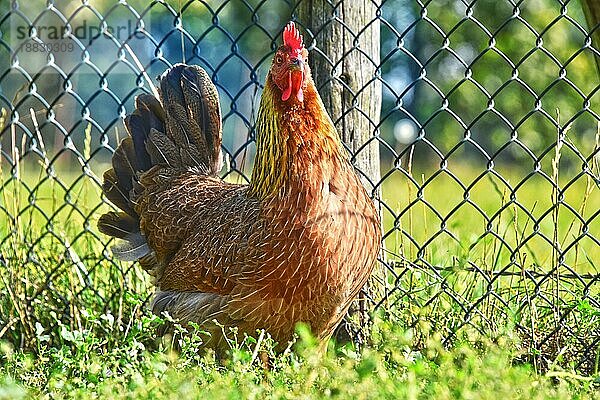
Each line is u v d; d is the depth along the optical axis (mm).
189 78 5504
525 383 3668
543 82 13805
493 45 4707
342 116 5039
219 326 4465
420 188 4852
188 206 4984
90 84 17719
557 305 4695
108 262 5785
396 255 4953
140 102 5633
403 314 4930
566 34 13719
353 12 5070
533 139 13758
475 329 4605
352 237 4301
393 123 14773
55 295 5477
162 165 5418
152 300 5012
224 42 17344
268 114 4410
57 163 11414
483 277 4902
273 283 4301
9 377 3850
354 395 3531
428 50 15078
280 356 4309
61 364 4168
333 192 4309
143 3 17078
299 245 4223
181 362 4027
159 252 5074
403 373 3895
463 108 16188
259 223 4352
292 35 4438
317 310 4355
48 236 6020
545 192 10438
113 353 4246
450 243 6012
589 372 4648
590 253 6562
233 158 5320
